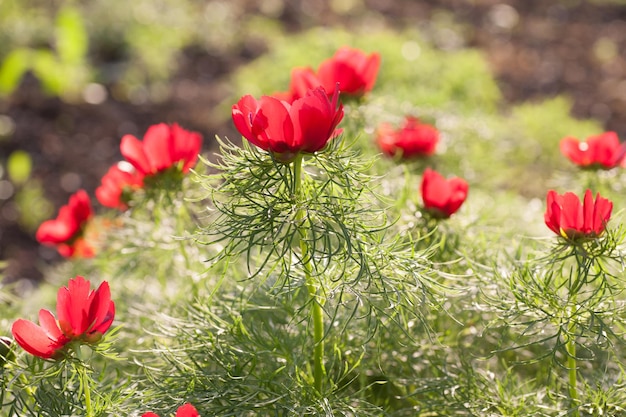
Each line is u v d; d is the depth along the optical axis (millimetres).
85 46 3602
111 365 1473
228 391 1344
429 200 1488
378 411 1387
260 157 1296
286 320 1466
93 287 1696
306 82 1541
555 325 1335
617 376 1437
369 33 3924
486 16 4578
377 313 1321
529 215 1822
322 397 1328
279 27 4297
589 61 4039
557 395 1366
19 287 2346
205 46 3990
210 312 1411
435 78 3076
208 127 3215
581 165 1595
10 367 1317
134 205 1571
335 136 1296
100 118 3295
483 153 2137
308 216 1276
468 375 1396
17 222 2676
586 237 1317
